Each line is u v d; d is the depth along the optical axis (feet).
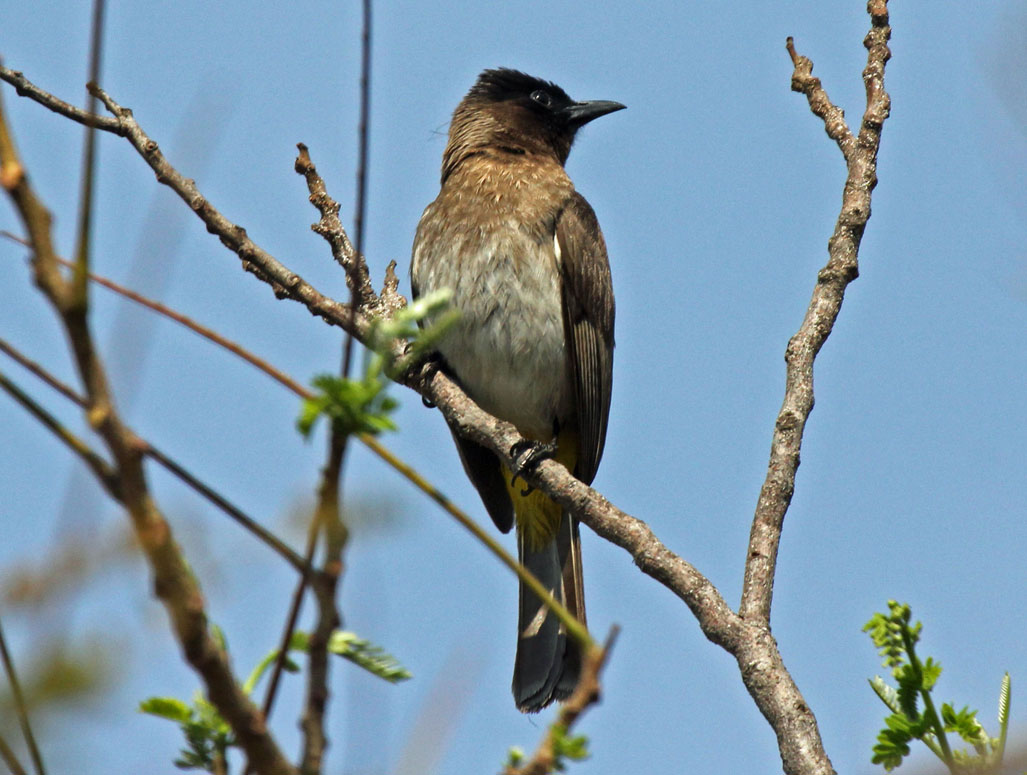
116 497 10.34
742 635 22.90
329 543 10.65
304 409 11.07
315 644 10.89
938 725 16.90
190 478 11.26
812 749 20.85
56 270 9.64
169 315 15.10
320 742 11.05
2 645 8.78
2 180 9.58
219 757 14.61
